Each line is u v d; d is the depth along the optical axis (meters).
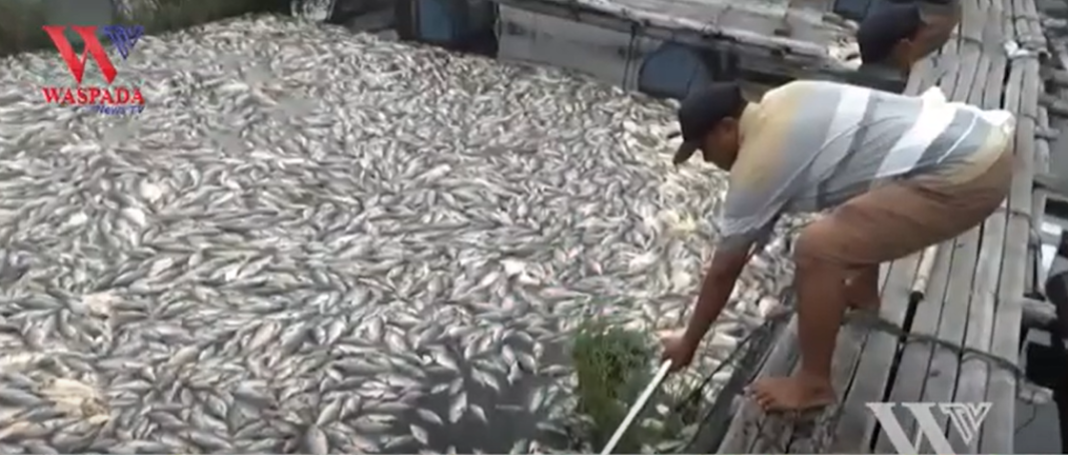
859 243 3.24
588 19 8.83
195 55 8.59
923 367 3.87
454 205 6.16
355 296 5.15
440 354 4.77
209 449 4.07
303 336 4.82
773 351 4.04
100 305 4.93
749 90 8.43
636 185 6.54
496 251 5.65
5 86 7.54
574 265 5.55
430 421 4.37
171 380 4.45
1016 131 6.25
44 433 4.05
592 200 6.30
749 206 3.22
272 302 5.06
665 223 6.05
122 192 6.03
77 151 6.52
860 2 9.32
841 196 3.29
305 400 4.41
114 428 4.13
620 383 4.29
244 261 5.40
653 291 5.33
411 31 9.72
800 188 3.21
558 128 7.53
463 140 7.19
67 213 5.74
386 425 4.32
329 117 7.46
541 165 6.80
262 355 4.66
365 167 6.63
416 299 5.17
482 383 4.61
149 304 4.98
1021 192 5.48
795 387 3.56
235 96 7.73
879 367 3.84
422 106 7.84
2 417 4.11
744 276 5.36
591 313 5.05
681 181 6.64
